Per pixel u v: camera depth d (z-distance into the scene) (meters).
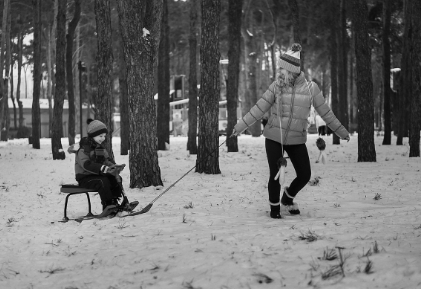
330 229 5.70
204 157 13.86
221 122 54.44
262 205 8.42
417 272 3.78
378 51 44.97
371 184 10.91
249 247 5.04
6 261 5.33
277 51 58.12
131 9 11.00
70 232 6.57
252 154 21.67
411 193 9.46
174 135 61.31
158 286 4.05
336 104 31.45
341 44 32.72
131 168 11.33
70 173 15.23
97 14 14.74
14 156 23.31
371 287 3.64
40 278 4.70
